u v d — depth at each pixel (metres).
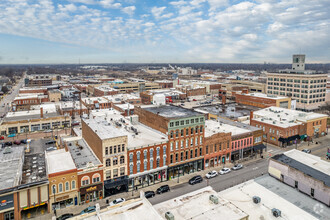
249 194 46.84
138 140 68.50
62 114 131.25
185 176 72.00
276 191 48.38
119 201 57.12
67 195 55.91
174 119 68.38
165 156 68.50
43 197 53.34
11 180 51.28
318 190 44.69
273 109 120.94
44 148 96.50
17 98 170.00
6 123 112.94
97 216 37.03
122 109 144.38
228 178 70.19
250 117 113.19
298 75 172.12
